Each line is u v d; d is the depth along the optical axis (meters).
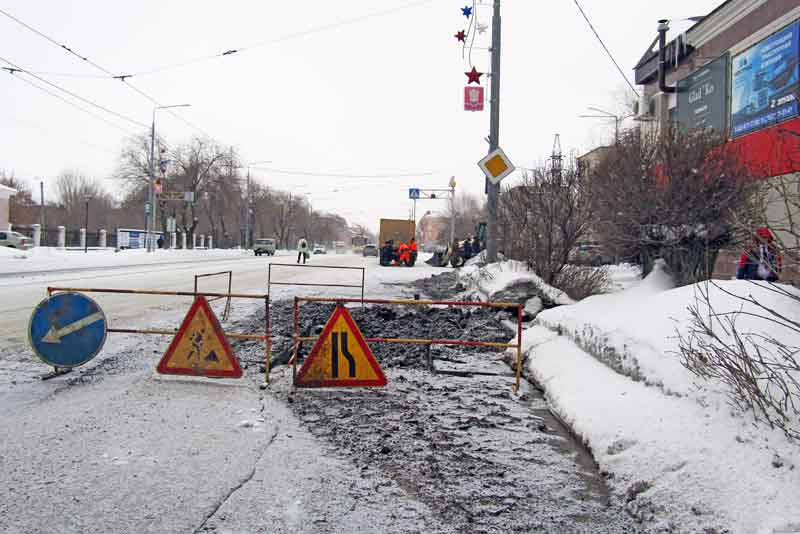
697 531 3.27
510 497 4.05
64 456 4.45
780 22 13.23
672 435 4.10
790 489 3.12
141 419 5.40
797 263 4.90
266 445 4.88
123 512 3.60
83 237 55.94
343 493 4.02
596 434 4.89
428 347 8.07
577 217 12.38
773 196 7.54
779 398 3.71
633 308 6.78
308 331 10.31
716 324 5.04
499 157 13.50
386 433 5.28
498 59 15.32
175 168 65.44
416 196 60.22
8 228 50.59
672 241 8.51
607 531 3.59
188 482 4.08
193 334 6.88
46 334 6.92
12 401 5.85
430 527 3.59
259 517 3.62
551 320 8.70
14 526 3.38
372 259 60.94
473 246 34.50
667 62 19.92
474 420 5.77
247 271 29.12
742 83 14.82
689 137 8.46
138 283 19.34
